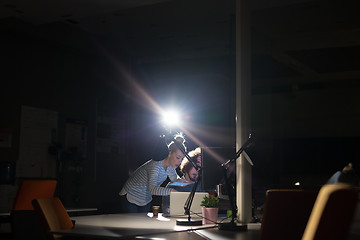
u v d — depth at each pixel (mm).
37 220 3229
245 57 3682
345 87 14281
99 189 7504
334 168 14289
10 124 7465
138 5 6812
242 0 3725
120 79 9875
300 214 2582
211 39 9656
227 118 13320
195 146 4270
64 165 8344
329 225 1759
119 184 7352
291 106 14875
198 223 3311
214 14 7816
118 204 7035
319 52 10578
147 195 4191
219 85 13383
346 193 1763
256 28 9047
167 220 3580
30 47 7895
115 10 7184
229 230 3100
